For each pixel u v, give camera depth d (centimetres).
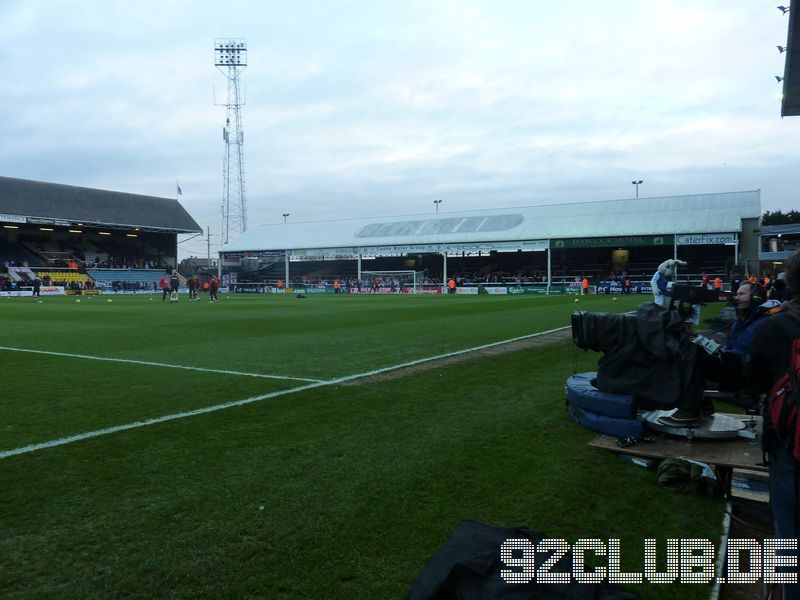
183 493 353
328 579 260
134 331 1402
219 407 574
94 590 250
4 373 780
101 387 679
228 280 6122
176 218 6725
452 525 313
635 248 5316
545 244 4406
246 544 290
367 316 1908
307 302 3123
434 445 449
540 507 338
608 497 357
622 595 240
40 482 370
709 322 915
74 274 5416
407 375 757
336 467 400
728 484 369
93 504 336
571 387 510
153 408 571
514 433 481
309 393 641
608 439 450
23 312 2205
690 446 415
